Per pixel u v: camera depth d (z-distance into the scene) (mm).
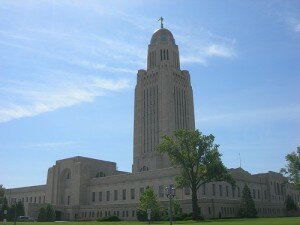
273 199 140250
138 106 160250
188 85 165500
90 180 142875
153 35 173375
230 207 109375
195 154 87688
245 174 129375
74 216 134000
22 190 175000
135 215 115438
